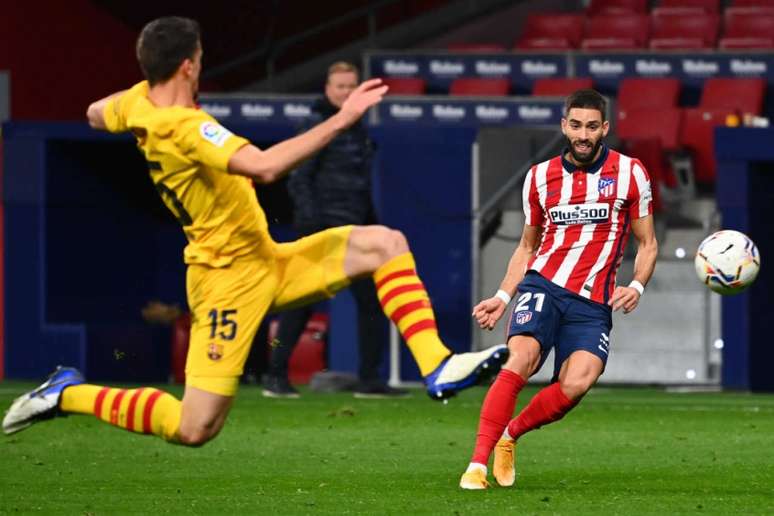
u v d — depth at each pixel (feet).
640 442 104.88
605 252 79.30
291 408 132.46
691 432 112.37
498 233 163.73
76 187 170.19
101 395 68.69
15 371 167.22
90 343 164.96
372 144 141.69
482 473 77.71
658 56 225.15
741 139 151.53
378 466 90.17
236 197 66.39
